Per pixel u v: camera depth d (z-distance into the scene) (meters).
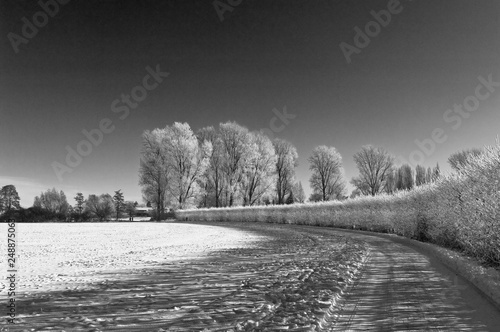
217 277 9.52
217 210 60.25
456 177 15.59
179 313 6.02
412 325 5.32
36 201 79.44
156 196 65.19
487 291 7.17
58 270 11.51
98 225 46.94
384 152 70.25
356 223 34.50
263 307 6.28
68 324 5.52
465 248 12.95
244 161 68.44
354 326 5.33
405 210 23.61
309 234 27.78
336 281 8.42
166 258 14.22
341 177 75.56
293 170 79.88
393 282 8.47
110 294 7.68
